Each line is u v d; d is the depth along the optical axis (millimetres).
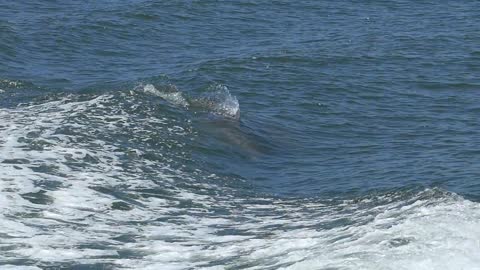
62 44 101000
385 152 66875
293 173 61250
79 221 48781
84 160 57812
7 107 70562
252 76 89500
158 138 63812
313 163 63906
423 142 69750
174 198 53500
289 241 44875
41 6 121938
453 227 42906
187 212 51250
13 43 98125
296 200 54438
